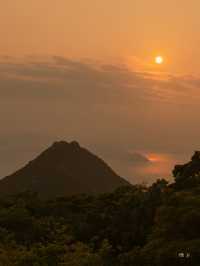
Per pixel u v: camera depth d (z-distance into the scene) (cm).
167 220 3109
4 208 5572
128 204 4859
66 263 3497
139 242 4372
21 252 3756
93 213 5459
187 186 3794
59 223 5128
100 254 3597
